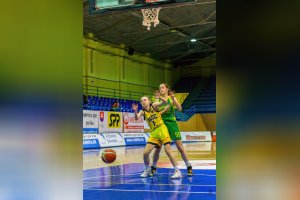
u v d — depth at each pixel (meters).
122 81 21.08
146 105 5.84
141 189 4.69
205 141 21.17
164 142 5.79
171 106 5.89
